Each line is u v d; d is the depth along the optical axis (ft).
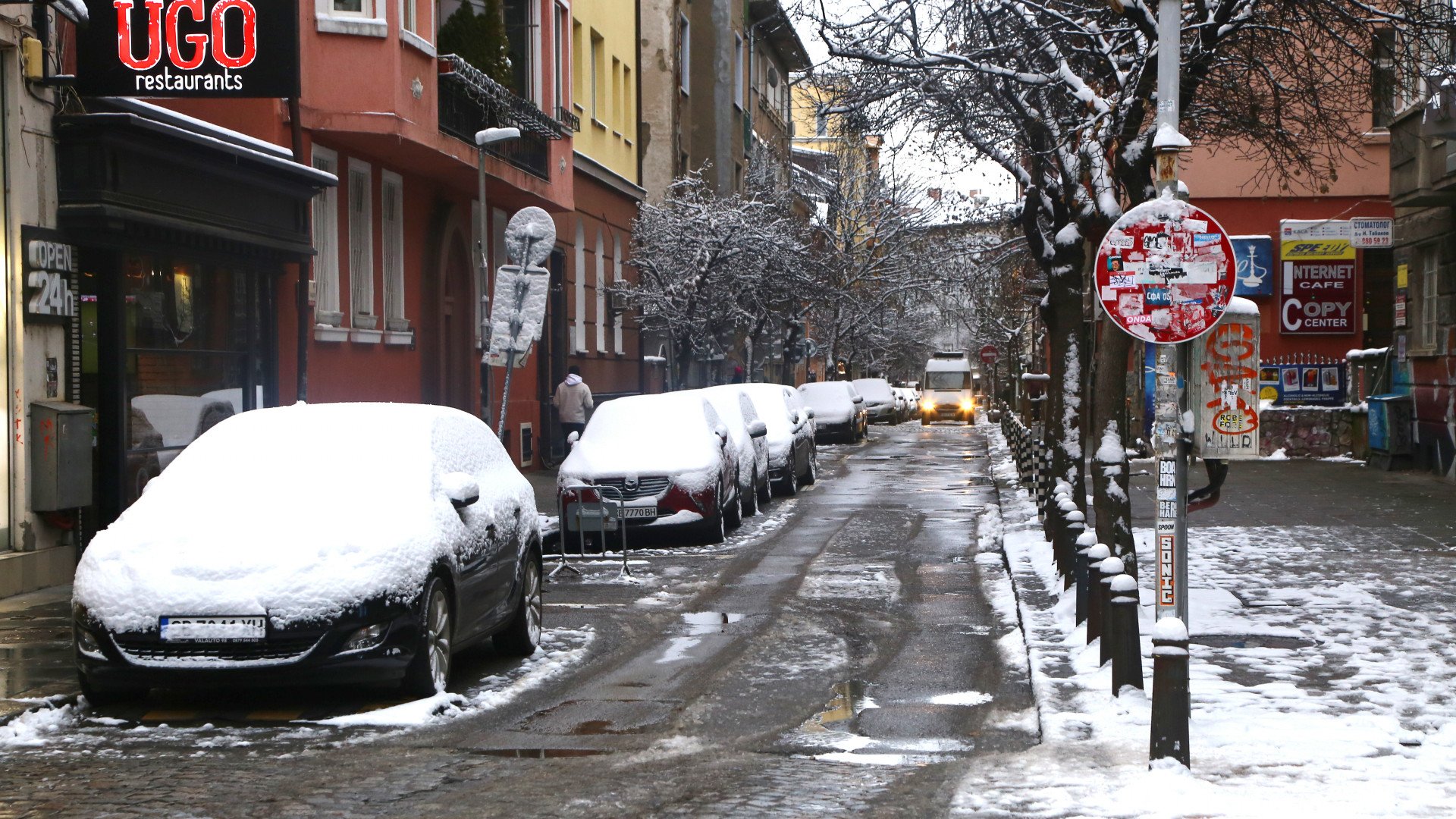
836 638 40.40
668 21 151.43
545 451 110.42
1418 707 28.58
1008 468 107.04
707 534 64.64
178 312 55.57
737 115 178.91
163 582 29.63
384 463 33.06
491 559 34.91
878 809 22.59
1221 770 23.65
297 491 31.91
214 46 49.32
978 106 55.36
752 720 29.84
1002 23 48.19
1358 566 49.80
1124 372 40.37
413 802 23.29
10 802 23.39
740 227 118.83
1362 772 23.45
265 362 63.00
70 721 29.50
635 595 49.37
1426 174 78.18
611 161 128.16
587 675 35.12
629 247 133.69
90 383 50.08
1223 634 36.88
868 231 190.70
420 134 71.10
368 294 74.79
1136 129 40.60
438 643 31.40
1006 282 148.87
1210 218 26.50
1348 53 50.72
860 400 163.53
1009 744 27.45
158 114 52.42
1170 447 27.96
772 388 94.12
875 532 68.90
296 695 31.91
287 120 64.54
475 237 93.45
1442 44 49.19
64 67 49.24
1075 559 39.99
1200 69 39.09
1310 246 106.52
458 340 92.02
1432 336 87.71
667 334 128.88
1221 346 32.32
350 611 29.45
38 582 47.01
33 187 47.09
